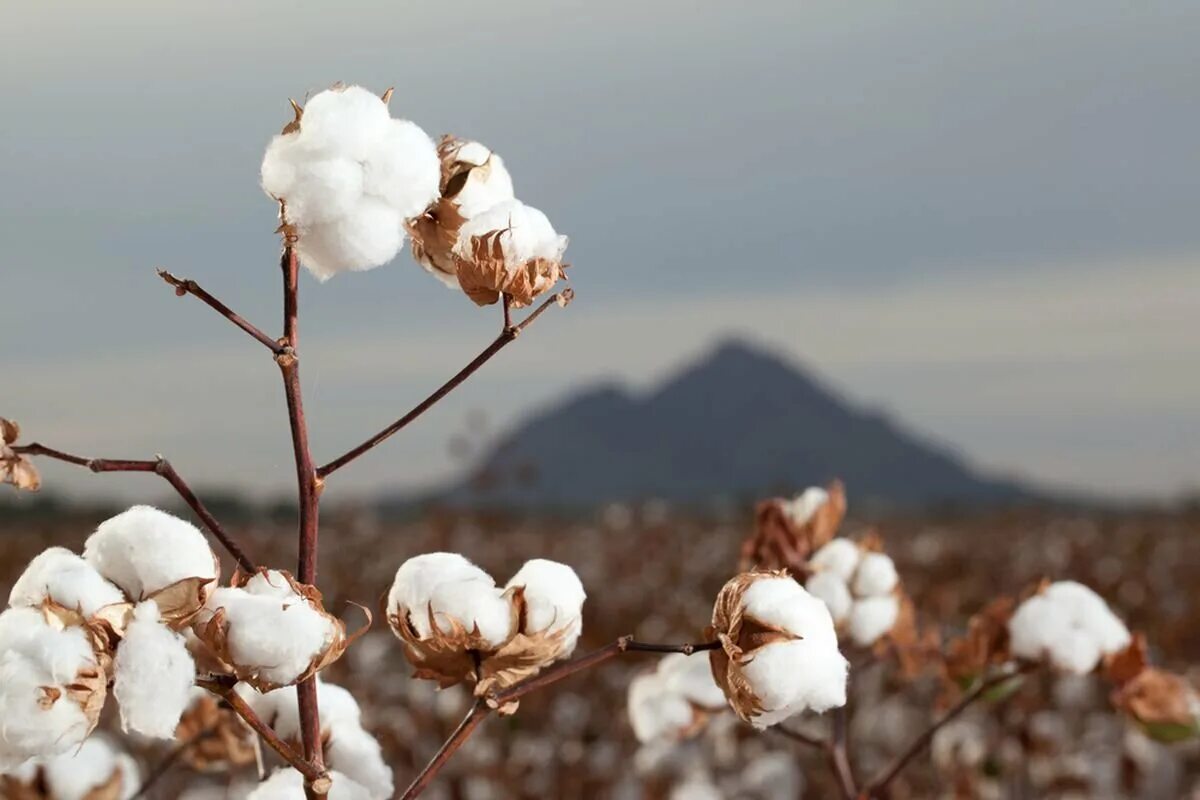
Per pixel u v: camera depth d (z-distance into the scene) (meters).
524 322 1.24
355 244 1.18
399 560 8.23
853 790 1.68
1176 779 3.77
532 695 4.38
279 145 1.19
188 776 3.05
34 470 1.15
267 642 1.12
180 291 1.16
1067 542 11.29
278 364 1.17
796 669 1.25
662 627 6.82
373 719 3.72
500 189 1.29
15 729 1.10
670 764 3.07
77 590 1.12
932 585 7.46
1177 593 8.55
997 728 3.69
